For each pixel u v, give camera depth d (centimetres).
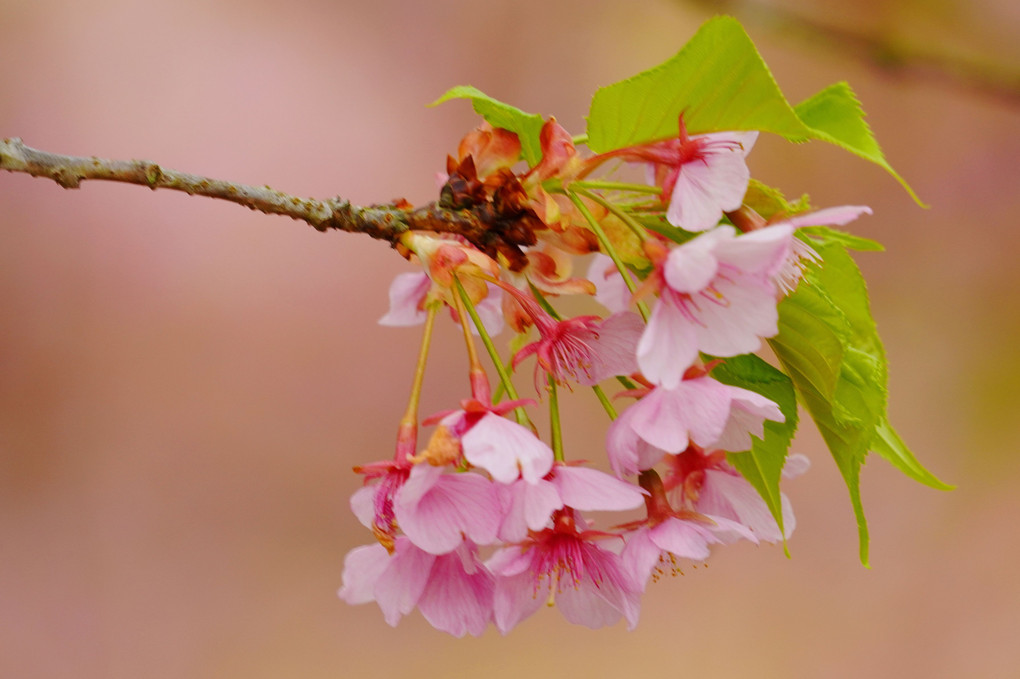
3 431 187
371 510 92
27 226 194
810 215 91
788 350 94
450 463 91
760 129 92
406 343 203
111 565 185
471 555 93
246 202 94
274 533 193
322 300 203
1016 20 197
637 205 95
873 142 92
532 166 96
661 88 92
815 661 198
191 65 206
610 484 92
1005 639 202
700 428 91
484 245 95
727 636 200
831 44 142
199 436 194
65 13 202
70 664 177
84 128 199
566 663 194
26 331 191
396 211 95
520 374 187
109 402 193
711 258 90
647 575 92
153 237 200
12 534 183
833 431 94
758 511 95
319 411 198
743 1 144
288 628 187
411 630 192
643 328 93
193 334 196
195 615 185
